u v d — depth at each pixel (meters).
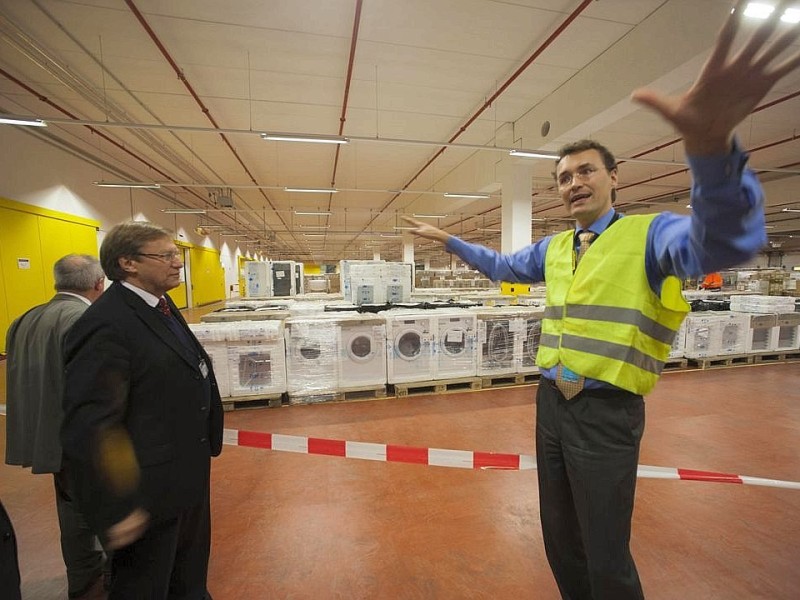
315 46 5.40
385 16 4.81
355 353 4.44
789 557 1.96
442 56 5.72
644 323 1.05
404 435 3.45
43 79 6.00
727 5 4.28
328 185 13.66
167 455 1.19
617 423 1.09
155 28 4.94
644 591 1.75
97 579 1.85
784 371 5.70
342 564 1.93
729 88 0.56
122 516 1.06
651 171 11.31
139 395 1.15
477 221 19.45
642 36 5.05
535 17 4.91
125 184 8.56
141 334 1.17
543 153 6.73
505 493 2.55
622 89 5.41
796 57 0.52
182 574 1.44
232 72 6.03
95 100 6.32
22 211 7.04
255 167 11.30
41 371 1.62
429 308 5.32
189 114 7.48
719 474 2.08
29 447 1.67
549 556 1.42
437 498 2.50
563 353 1.17
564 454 1.20
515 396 4.53
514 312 4.80
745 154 0.64
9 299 6.73
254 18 4.80
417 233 1.64
